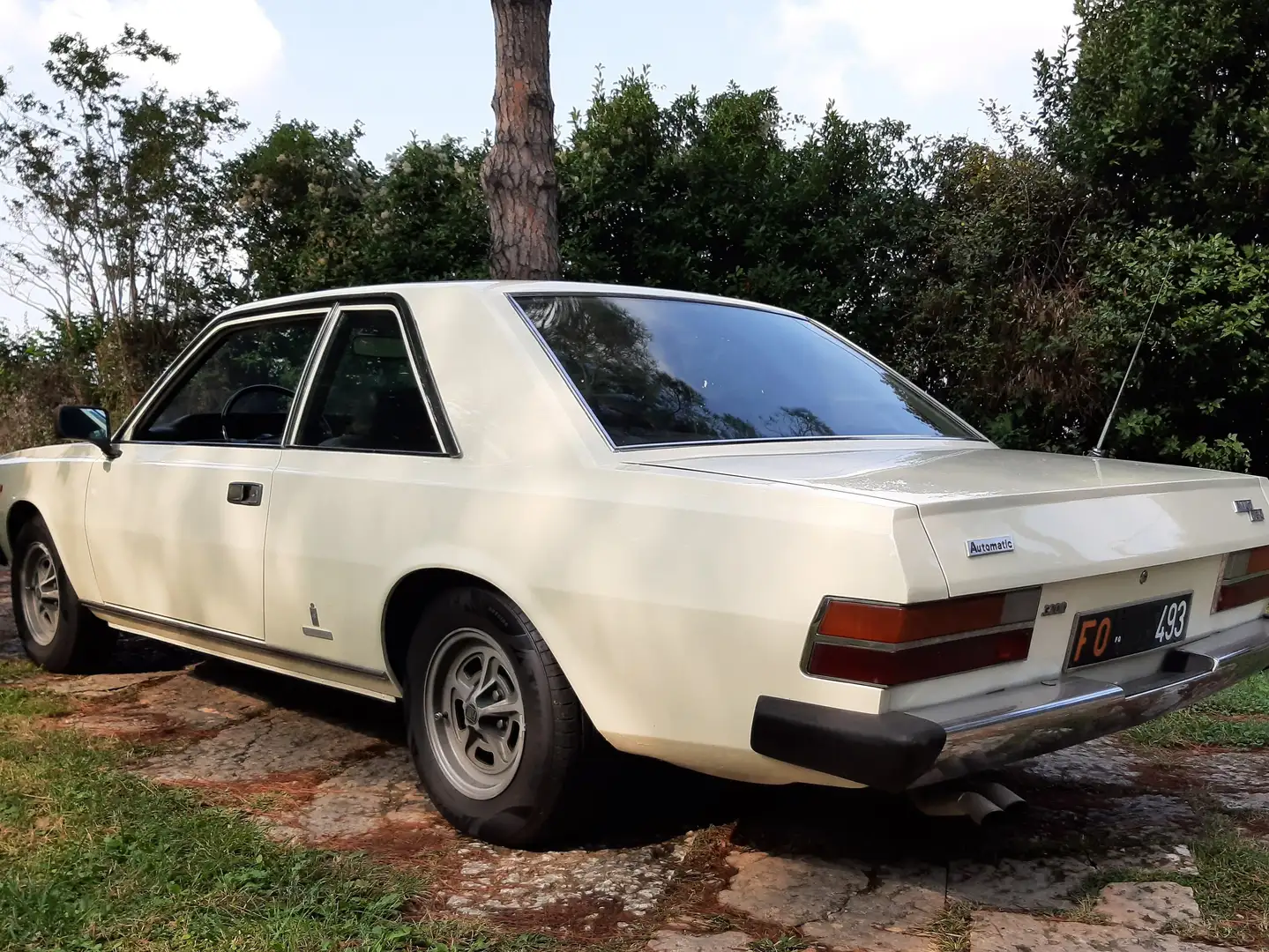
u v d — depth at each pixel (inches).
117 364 622.5
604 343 128.6
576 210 441.1
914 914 103.0
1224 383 333.4
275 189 537.0
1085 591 103.4
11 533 204.4
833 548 91.9
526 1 292.5
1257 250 318.3
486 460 120.3
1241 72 353.1
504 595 116.0
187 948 91.4
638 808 130.5
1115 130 359.3
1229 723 168.6
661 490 105.4
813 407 134.8
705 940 97.3
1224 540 117.8
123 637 225.8
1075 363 354.6
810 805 132.1
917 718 88.7
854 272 436.5
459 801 121.5
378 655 130.3
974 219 413.7
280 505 142.0
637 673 104.6
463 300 130.7
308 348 148.9
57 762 139.5
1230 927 99.4
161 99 628.7
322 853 112.2
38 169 600.1
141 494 167.5
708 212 442.3
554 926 100.6
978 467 116.3
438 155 449.7
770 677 94.8
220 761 147.9
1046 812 130.9
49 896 98.4
